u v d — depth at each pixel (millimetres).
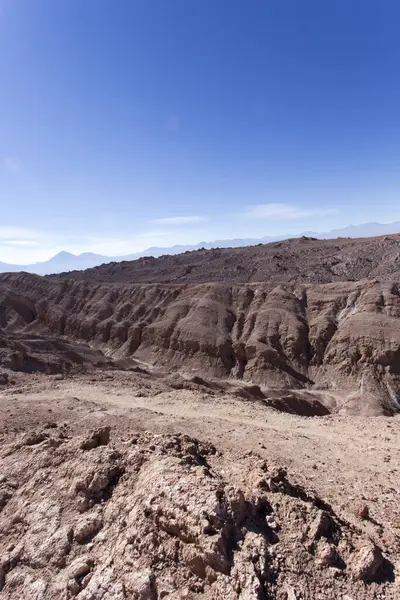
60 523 7746
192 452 9758
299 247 124750
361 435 16859
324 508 8359
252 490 7480
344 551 6453
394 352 47469
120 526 7215
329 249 112438
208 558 6035
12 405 19969
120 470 8562
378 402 42812
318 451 14102
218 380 47344
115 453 8977
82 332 77000
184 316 64625
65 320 82875
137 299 77562
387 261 89562
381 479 11516
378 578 6090
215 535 6258
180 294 71250
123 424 15594
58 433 12031
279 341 55500
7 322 84125
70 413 18266
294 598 5613
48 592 6504
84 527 7410
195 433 14992
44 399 21703
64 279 97188
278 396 42750
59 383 28188
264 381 50625
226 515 6598
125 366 56250
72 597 6289
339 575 6031
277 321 57625
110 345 70812
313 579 5926
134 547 6652
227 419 18688
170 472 7711
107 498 8039
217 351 55969
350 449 14656
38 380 29719
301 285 63406
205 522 6395
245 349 54844
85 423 15438
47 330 83438
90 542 7195
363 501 9484
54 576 6793
